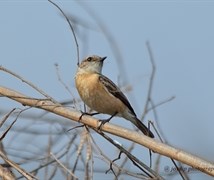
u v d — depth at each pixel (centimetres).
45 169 1131
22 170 998
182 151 993
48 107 1157
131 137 1063
